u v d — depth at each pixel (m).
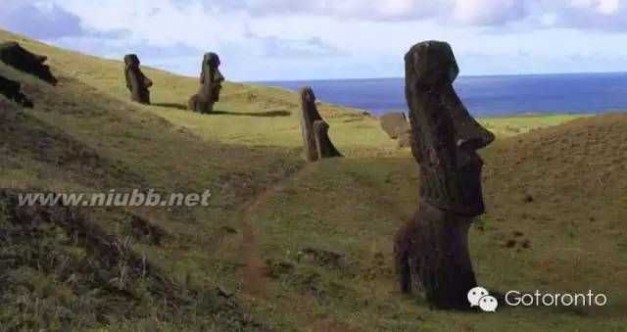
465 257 15.55
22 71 36.81
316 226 21.39
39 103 30.88
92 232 11.49
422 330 12.86
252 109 50.28
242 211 22.34
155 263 11.67
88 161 21.98
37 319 7.96
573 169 26.36
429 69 15.41
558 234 21.95
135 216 16.03
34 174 16.27
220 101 52.22
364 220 22.80
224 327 9.91
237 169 27.84
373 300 14.71
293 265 15.83
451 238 15.44
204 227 18.88
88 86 43.16
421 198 15.82
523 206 24.28
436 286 15.30
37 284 8.89
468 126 15.31
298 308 12.77
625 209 23.31
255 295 13.07
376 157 32.31
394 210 24.28
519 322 14.38
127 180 21.86
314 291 14.44
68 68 58.31
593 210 23.61
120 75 58.94
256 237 18.73
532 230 22.25
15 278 8.88
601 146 27.70
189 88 58.12
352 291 15.13
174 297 10.48
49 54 61.41
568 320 14.70
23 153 19.70
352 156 33.12
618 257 19.88
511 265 19.11
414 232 15.79
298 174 28.94
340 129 44.53
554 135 29.50
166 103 50.12
